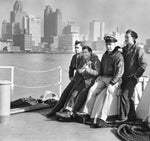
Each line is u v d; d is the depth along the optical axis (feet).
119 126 17.40
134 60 18.45
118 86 18.42
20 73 112.27
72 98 19.35
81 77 19.76
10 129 17.24
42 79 90.89
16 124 18.34
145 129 17.12
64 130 17.20
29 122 18.88
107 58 19.10
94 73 19.39
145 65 18.07
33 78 94.53
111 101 18.26
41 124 18.44
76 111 19.17
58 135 16.26
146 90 19.38
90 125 18.13
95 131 17.07
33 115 20.86
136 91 20.77
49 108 23.53
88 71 19.31
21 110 21.63
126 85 18.51
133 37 18.88
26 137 15.85
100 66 19.67
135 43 18.92
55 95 26.30
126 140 15.35
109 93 18.17
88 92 19.10
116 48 19.19
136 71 18.22
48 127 17.79
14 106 23.91
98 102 18.44
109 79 18.97
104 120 17.87
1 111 18.28
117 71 18.28
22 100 24.99
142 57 18.12
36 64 154.20
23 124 18.37
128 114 18.83
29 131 16.92
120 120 18.25
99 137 16.01
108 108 18.19
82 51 20.49
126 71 18.71
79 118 18.95
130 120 18.83
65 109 19.25
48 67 133.28
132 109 18.83
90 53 20.44
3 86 18.20
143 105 19.22
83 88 19.36
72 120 19.27
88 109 18.93
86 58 20.13
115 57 18.61
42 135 16.22
